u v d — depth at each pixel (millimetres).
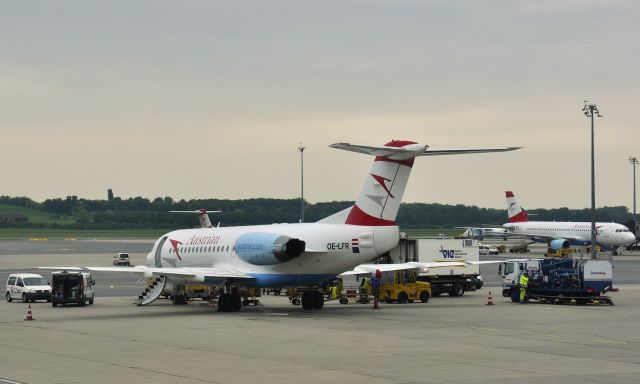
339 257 48406
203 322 44000
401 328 40531
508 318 45719
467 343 34750
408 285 58219
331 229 48562
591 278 55094
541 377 26188
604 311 50156
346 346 33781
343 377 26188
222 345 34188
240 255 51969
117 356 31000
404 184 47750
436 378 26000
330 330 39750
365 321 44219
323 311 51250
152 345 34250
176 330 40031
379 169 47812
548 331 39250
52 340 36094
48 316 48375
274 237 49531
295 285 50406
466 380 25625
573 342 35094
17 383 25172
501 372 27172
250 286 51125
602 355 31203
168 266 58562
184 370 27609
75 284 56375
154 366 28500
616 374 26812
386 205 47688
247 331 39438
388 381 25469
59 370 27688
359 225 48219
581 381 25484
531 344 34375
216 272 50406
